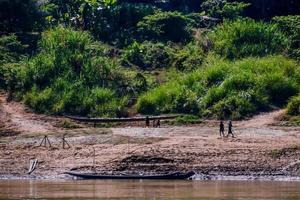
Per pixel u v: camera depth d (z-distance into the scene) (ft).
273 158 294.66
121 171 290.76
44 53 428.56
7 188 258.98
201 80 402.31
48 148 323.16
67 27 463.42
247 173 284.61
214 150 303.68
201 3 507.71
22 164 304.09
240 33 443.73
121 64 437.99
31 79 404.98
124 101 394.73
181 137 333.01
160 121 373.40
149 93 399.24
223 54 435.94
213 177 281.74
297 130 345.51
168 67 440.04
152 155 298.35
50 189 255.09
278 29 455.63
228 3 494.18
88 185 265.13
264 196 232.94
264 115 375.45
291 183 265.95
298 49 431.02
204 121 371.76
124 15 481.05
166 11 499.51
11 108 387.75
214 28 469.57
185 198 230.07
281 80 393.91
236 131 345.92
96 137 337.11
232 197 231.09
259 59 420.36
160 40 467.93
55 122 373.40
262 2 496.64
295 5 497.87
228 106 377.50
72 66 416.46
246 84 392.06
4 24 465.47
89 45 441.27
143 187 258.16
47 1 488.02
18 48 441.68
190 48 450.71
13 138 348.38
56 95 392.06
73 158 306.55
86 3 476.13
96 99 392.06
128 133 345.72
